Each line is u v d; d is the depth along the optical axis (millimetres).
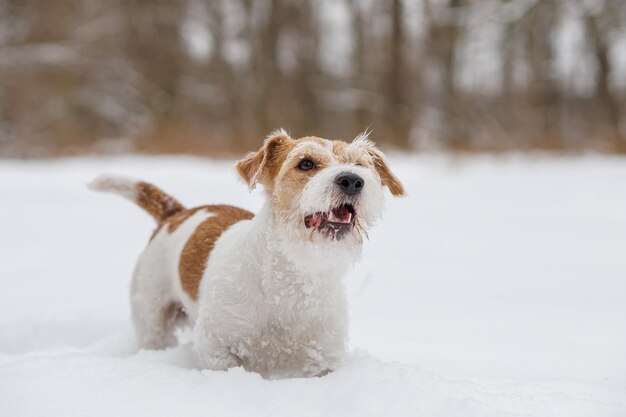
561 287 6055
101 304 5465
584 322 4801
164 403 2766
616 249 8047
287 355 3553
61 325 4926
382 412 2689
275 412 2680
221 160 19094
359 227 3439
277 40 26141
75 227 9531
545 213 11109
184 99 25781
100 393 2861
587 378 3545
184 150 20172
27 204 11562
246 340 3473
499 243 8531
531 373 3609
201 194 11922
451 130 23500
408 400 2775
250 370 3553
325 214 3363
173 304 4438
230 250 3676
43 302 5504
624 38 25047
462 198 12781
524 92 24719
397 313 5055
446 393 2932
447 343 4246
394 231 9531
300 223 3412
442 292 5828
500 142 20844
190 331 4750
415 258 7539
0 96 23625
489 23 25109
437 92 25188
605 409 2900
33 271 6734
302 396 2826
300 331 3496
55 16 25125
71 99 24359
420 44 25578
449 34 25172
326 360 3533
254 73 25859
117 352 4395
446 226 9969
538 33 24672
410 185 14281
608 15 24562
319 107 26594
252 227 3613
